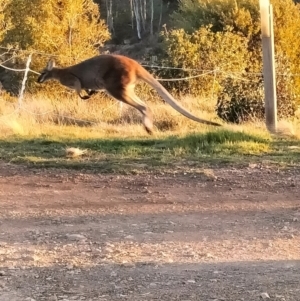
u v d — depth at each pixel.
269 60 16.41
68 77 15.10
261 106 18.56
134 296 5.74
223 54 28.81
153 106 20.17
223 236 7.89
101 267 6.65
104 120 19.44
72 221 8.70
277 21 29.11
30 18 29.75
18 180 11.23
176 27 40.25
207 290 5.86
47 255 7.12
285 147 13.95
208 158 12.66
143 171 11.72
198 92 26.58
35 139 15.04
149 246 7.45
